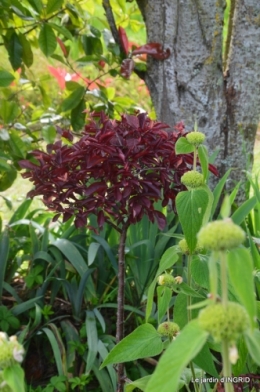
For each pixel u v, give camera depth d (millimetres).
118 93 5309
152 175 1665
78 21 2840
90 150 1644
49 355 2191
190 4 2381
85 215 1701
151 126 1688
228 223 968
